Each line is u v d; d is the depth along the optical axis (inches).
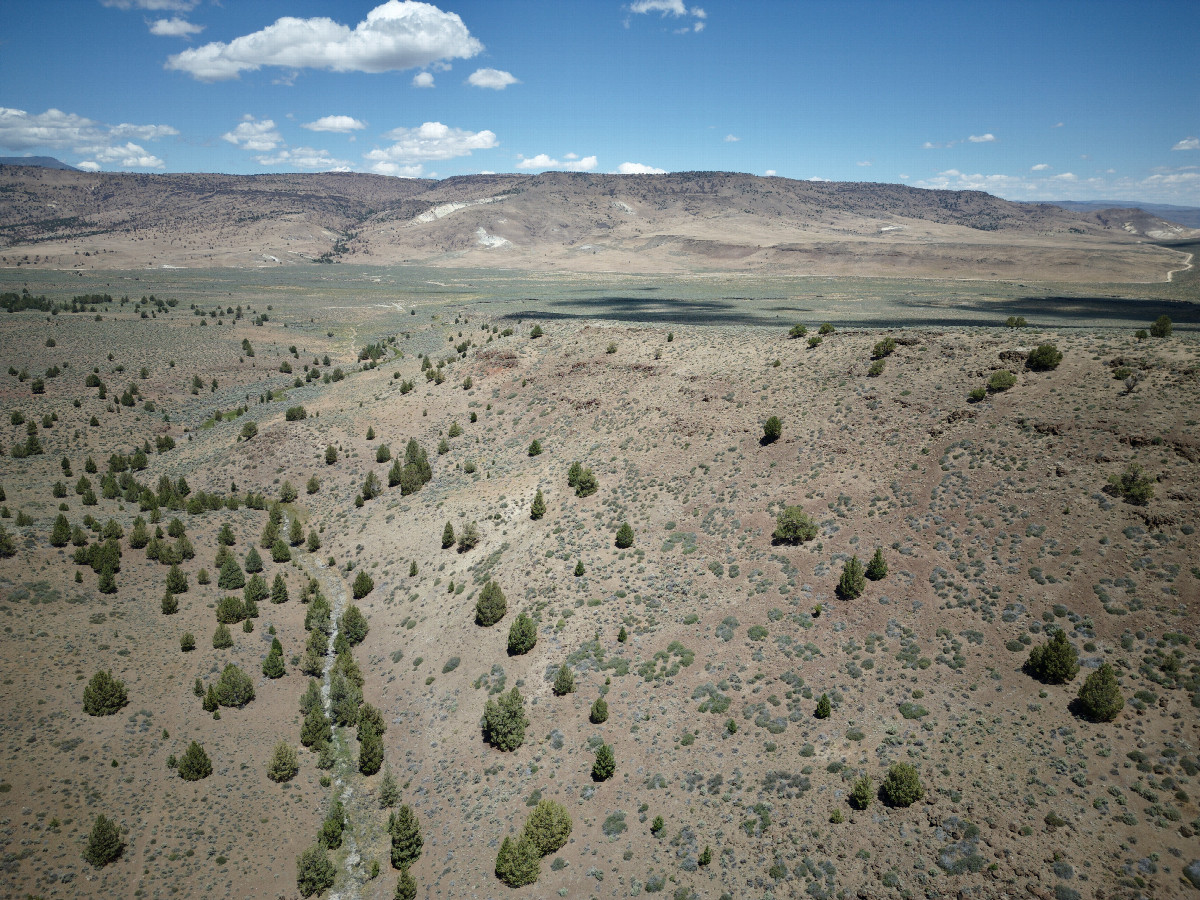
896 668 1841.8
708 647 2126.0
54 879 1626.5
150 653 2433.6
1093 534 1945.1
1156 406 2218.3
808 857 1456.7
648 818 1675.7
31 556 2736.2
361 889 1739.7
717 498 2746.1
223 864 1750.7
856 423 2815.0
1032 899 1253.7
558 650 2289.6
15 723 1996.8
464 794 1913.1
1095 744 1502.2
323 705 2357.3
